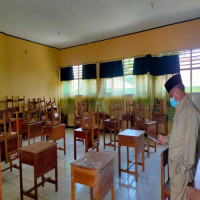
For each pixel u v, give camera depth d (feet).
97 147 11.54
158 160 10.96
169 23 15.39
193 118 4.28
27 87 19.27
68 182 8.43
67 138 16.65
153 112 15.98
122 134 8.73
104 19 14.28
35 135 12.80
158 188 7.80
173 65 15.70
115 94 18.86
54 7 12.19
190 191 3.90
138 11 12.96
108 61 19.35
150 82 16.61
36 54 20.26
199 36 14.40
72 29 16.38
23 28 15.96
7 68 17.29
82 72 21.25
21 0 11.21
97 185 4.92
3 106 16.84
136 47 17.48
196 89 14.90
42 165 6.82
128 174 9.16
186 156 4.24
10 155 8.60
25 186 8.07
